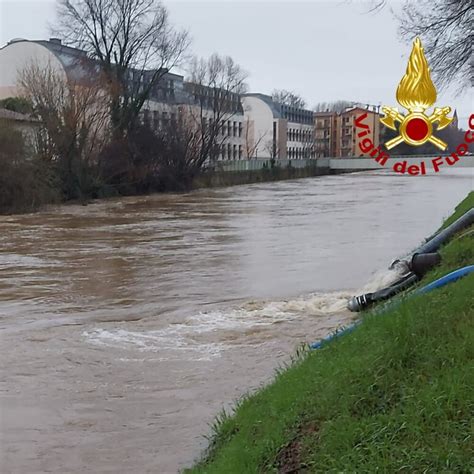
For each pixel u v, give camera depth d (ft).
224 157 304.91
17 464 21.68
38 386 29.27
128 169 172.76
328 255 66.64
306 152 379.14
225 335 37.32
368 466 12.43
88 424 24.82
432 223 95.71
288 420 16.01
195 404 26.50
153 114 210.18
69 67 185.78
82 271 59.93
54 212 127.95
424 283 32.42
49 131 146.10
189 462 20.98
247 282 53.42
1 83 205.98
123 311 44.27
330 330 37.19
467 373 13.98
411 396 14.06
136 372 30.96
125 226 100.07
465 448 12.03
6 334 38.37
